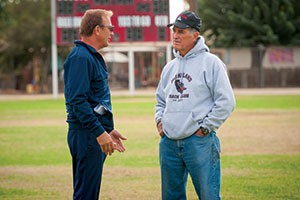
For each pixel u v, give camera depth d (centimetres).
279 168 1188
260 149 1460
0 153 1466
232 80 5031
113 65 5388
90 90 665
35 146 1589
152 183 1066
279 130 1852
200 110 661
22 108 3053
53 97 3938
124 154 1410
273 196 938
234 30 5491
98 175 675
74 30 3666
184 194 695
